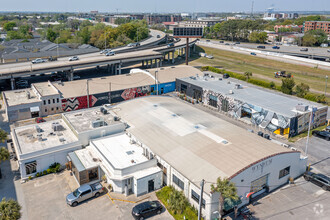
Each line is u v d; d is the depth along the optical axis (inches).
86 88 3324.3
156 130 2050.9
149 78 3821.4
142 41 7593.5
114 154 1828.2
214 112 3125.0
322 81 4739.2
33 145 1903.3
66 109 3095.5
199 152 1712.6
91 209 1539.1
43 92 3085.6
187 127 2052.2
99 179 1793.8
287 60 6417.3
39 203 1581.0
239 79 4650.6
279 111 2549.2
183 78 3821.4
